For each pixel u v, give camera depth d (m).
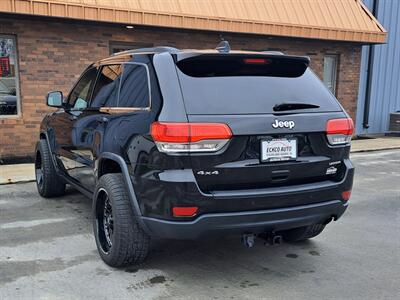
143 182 3.55
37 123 9.73
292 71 4.09
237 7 11.31
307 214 3.71
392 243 4.90
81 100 5.34
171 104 3.44
